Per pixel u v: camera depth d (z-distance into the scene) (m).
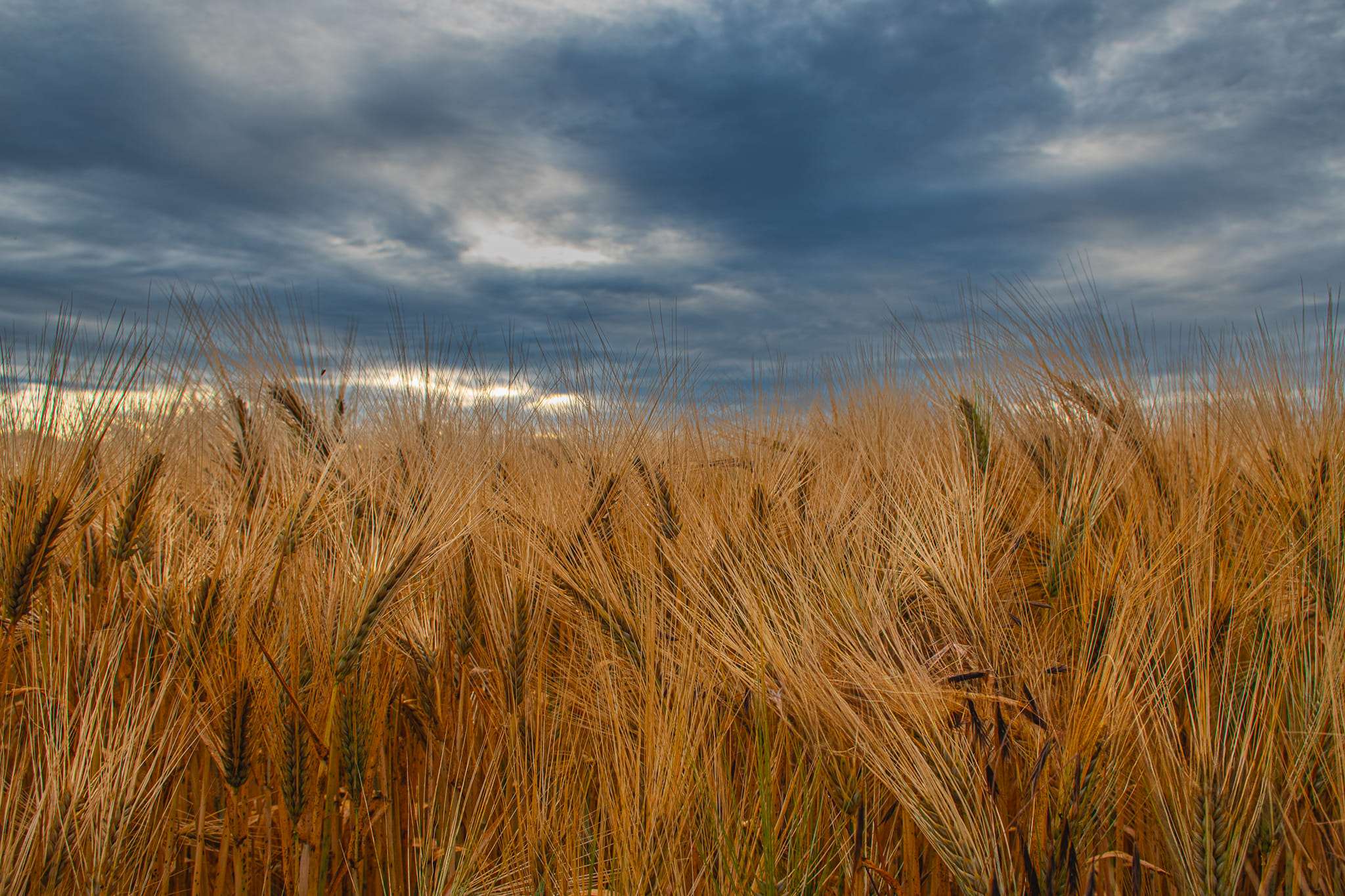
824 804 2.30
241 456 3.46
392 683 3.04
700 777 2.14
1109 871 2.14
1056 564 2.93
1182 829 2.02
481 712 2.99
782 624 2.47
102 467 2.92
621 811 2.15
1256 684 2.25
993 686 2.34
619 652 2.63
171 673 2.58
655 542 3.31
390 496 3.37
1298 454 3.30
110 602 2.85
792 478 3.91
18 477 2.53
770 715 2.47
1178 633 2.49
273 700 2.40
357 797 2.37
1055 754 2.20
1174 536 2.79
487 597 3.03
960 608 2.57
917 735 2.17
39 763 2.36
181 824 2.61
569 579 2.82
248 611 2.54
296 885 2.33
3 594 2.39
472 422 4.16
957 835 1.93
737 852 2.05
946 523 2.88
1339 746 2.13
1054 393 3.81
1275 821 2.11
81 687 2.52
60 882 2.08
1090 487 3.07
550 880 2.20
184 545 3.09
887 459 3.83
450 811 2.67
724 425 4.68
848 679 2.32
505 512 3.46
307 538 2.91
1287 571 2.79
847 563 2.74
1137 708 2.18
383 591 2.40
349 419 3.80
